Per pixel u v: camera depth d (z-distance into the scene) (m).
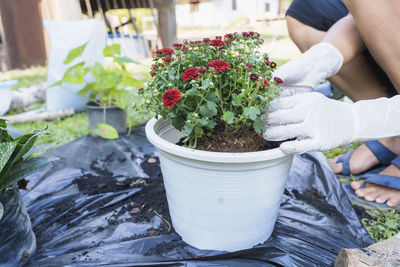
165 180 1.00
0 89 2.36
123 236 1.08
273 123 0.93
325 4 1.64
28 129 2.23
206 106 0.84
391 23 1.08
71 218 1.18
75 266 0.91
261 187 0.88
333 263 0.96
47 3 3.11
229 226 0.94
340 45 1.26
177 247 1.02
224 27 11.15
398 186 1.31
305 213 1.23
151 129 1.01
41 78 4.14
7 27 5.03
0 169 0.81
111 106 1.98
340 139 0.91
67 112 2.55
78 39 2.43
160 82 0.91
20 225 0.93
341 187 1.38
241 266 0.92
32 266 0.93
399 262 0.80
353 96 1.71
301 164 1.60
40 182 1.44
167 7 3.56
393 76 1.19
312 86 1.22
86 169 1.57
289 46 5.82
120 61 1.88
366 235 1.12
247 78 0.87
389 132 0.95
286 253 0.98
